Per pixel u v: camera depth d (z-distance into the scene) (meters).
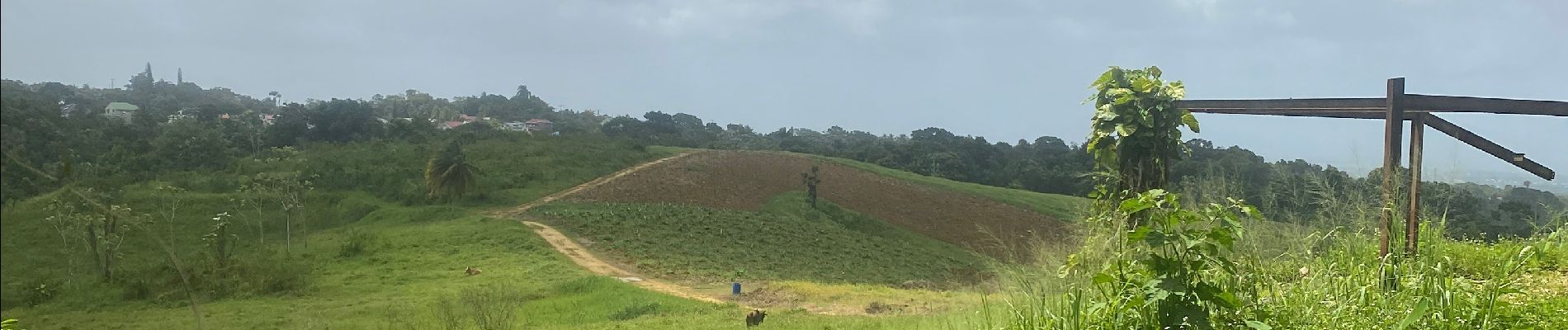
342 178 55.28
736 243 41.31
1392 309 5.29
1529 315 5.20
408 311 22.06
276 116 70.62
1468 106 6.05
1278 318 5.16
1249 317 5.02
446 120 113.94
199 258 26.17
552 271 30.30
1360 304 5.32
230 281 25.75
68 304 18.17
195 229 37.03
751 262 36.41
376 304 23.67
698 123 130.50
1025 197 64.69
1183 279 4.52
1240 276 5.39
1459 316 5.09
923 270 37.56
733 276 31.66
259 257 30.09
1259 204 6.36
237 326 20.20
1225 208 4.72
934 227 53.69
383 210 48.22
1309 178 6.46
